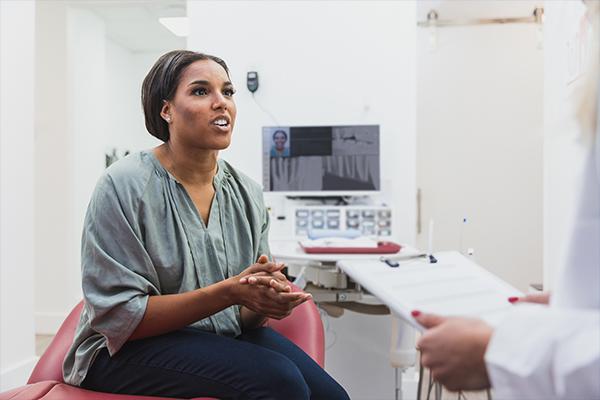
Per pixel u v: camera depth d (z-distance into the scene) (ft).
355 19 9.00
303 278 6.20
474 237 11.53
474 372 1.84
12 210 8.14
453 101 11.47
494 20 11.25
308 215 8.22
